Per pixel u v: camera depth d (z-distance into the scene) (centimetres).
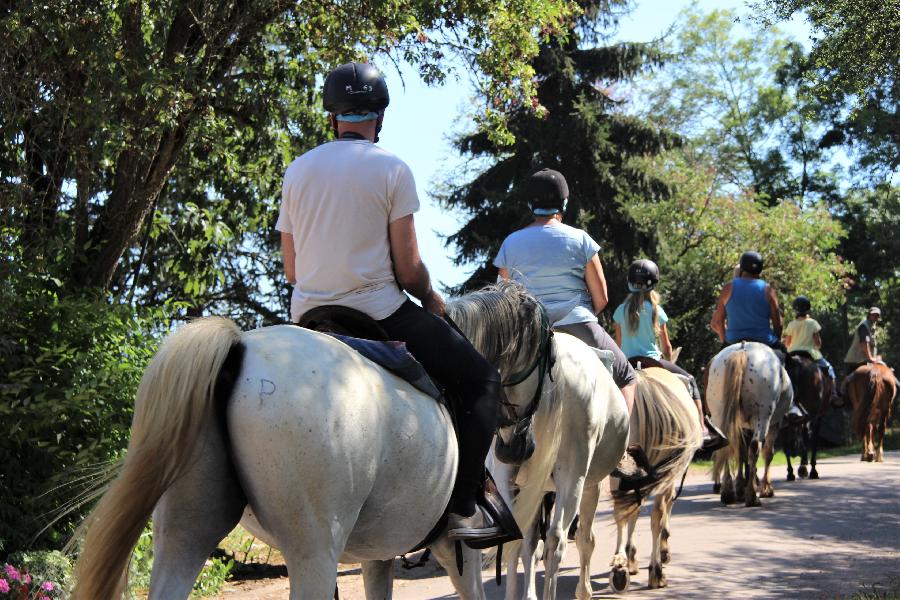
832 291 2862
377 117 380
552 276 619
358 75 375
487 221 2575
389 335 361
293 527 292
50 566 672
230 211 1355
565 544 560
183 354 283
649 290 793
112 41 866
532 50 1094
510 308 479
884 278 4106
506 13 1060
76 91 902
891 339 3788
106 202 966
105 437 773
